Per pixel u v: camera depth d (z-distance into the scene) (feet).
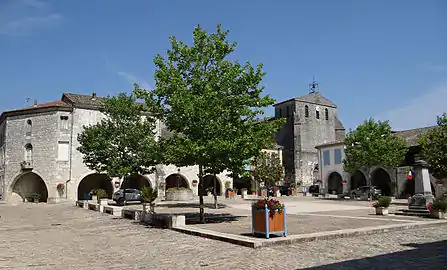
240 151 44.80
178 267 23.21
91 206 80.43
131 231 42.04
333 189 149.07
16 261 26.22
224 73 48.80
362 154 110.01
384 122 112.57
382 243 30.53
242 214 60.08
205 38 49.83
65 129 117.08
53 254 28.71
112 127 85.66
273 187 139.13
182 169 132.87
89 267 23.90
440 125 84.28
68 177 115.75
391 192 119.34
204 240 33.37
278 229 31.76
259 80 49.01
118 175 83.92
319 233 32.99
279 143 179.83
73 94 127.34
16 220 60.03
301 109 174.81
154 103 49.55
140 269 23.02
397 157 109.29
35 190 126.00
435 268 22.06
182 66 49.19
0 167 127.95
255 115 48.47
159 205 84.64
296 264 23.17
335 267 22.31
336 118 191.01
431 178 97.96
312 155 172.96
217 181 145.59
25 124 119.96
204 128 43.98
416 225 39.73
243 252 27.17
